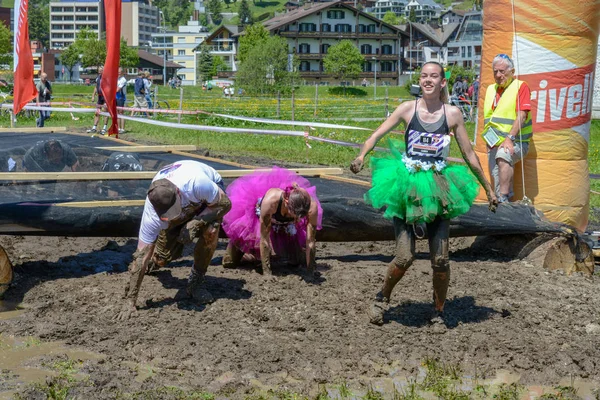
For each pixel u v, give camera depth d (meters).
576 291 7.03
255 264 7.76
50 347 5.70
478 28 103.44
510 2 8.60
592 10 8.52
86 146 9.88
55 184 7.69
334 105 36.06
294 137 20.27
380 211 7.91
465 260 8.12
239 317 6.26
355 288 7.02
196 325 6.08
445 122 5.84
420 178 5.72
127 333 5.91
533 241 7.93
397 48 104.50
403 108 5.93
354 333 5.95
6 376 5.17
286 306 6.51
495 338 5.88
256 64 52.81
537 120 8.58
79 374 5.21
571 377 5.29
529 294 6.89
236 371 5.29
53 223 7.35
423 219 5.70
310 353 5.57
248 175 7.88
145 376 5.21
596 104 33.78
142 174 7.62
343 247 8.88
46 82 22.86
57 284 7.04
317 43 101.31
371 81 104.12
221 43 130.50
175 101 34.03
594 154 19.05
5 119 24.20
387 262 8.13
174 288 6.97
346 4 101.62
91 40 97.94
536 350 5.67
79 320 6.17
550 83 8.52
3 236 8.93
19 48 11.92
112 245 8.49
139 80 25.12
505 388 5.08
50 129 11.47
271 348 5.63
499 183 8.38
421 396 4.96
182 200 6.13
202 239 6.38
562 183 8.61
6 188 7.62
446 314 6.34
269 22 111.50
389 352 5.61
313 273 7.37
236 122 25.34
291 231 7.49
